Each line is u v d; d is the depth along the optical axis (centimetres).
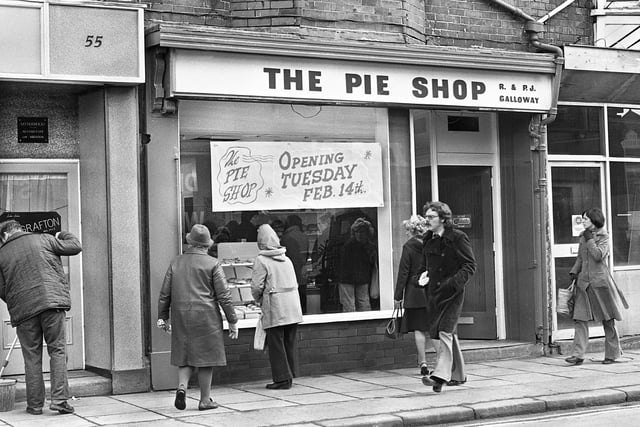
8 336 1155
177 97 1162
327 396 1105
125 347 1134
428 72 1330
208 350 1014
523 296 1466
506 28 1453
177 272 1029
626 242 1555
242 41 1184
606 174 1527
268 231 1157
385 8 1320
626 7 1545
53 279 1020
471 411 1013
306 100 1241
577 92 1488
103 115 1141
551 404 1062
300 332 1263
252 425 938
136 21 1133
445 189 1482
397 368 1327
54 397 1008
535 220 1448
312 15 1266
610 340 1360
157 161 1170
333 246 1305
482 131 1486
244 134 1252
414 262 1238
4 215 1131
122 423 954
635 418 1005
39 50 1084
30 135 1177
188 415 996
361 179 1323
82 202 1196
